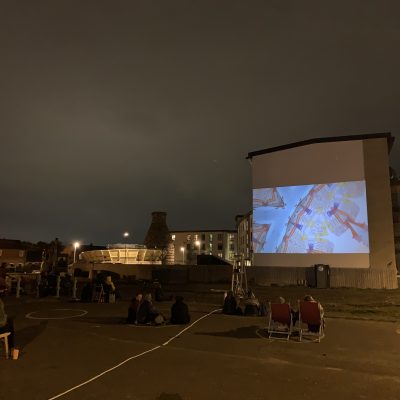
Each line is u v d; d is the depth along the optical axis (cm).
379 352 1038
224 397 702
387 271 2769
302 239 3095
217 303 2164
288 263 3134
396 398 702
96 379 799
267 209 3303
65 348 1070
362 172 2950
